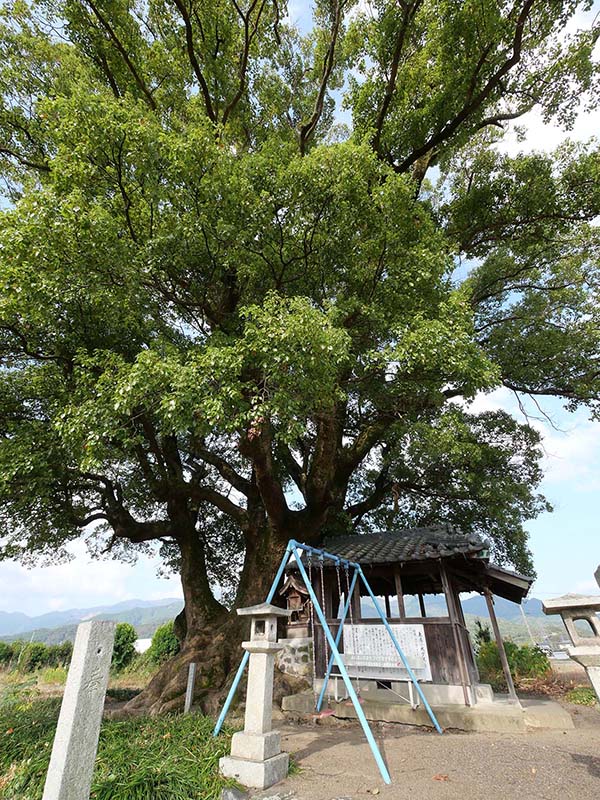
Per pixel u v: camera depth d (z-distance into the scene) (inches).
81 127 254.8
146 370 233.8
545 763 194.2
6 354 331.9
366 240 340.2
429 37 414.0
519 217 475.2
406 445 480.1
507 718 263.3
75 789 115.6
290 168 301.9
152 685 361.7
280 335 239.8
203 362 239.9
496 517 497.4
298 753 224.5
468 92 427.5
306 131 482.6
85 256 253.1
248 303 350.0
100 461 253.4
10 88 375.6
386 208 318.3
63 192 267.0
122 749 198.4
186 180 286.7
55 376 319.3
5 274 239.1
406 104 449.7
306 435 483.2
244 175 303.4
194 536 444.8
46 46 373.4
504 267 507.8
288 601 394.0
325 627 230.7
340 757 215.9
